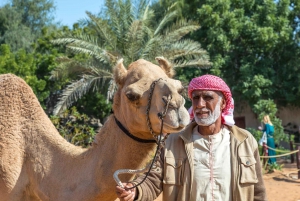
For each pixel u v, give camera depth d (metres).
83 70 19.22
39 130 3.81
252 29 21.14
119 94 3.29
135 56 18.00
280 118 24.44
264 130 14.09
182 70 21.23
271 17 21.31
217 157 3.18
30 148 3.76
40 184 3.62
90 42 18.45
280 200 9.64
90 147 3.48
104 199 3.27
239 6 22.28
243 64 21.61
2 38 37.94
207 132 3.24
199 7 22.25
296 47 22.67
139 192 3.04
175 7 22.17
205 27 22.12
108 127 3.35
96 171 3.28
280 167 13.96
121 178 3.19
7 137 3.76
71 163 3.50
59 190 3.46
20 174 3.74
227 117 3.31
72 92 17.92
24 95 3.97
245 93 20.97
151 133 2.95
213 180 3.14
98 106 22.06
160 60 3.45
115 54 17.42
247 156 3.17
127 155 3.18
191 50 18.08
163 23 19.36
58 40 18.36
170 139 3.26
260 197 3.21
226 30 21.69
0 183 3.71
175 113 2.74
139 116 2.98
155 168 3.18
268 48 21.17
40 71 21.80
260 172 3.24
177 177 3.17
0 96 3.94
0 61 21.05
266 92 21.48
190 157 3.17
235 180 3.13
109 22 24.33
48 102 22.83
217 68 21.31
